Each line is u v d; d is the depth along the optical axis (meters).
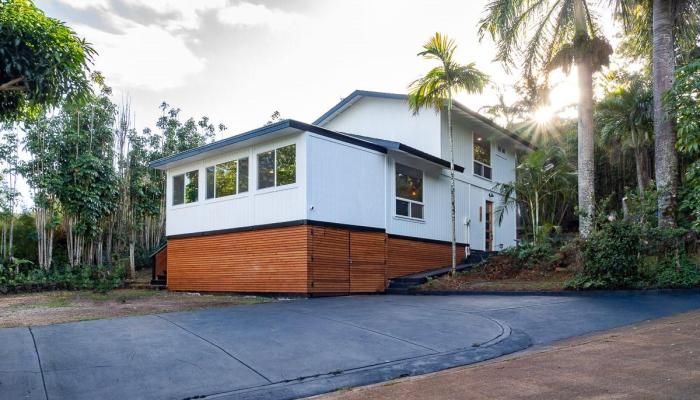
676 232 11.47
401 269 14.73
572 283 11.27
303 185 11.98
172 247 15.84
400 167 15.15
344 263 12.84
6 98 6.88
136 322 7.79
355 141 13.41
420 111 16.95
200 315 8.55
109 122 20.08
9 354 5.75
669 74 13.55
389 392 4.63
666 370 4.72
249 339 6.67
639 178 21.66
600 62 14.87
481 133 19.67
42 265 17.45
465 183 18.34
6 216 17.64
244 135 12.93
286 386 4.91
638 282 11.10
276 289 12.42
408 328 7.41
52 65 6.42
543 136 27.22
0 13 6.23
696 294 10.22
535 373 4.96
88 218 17.77
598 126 23.06
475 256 17.31
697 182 11.50
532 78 16.31
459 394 4.43
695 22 14.53
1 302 12.15
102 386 4.81
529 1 15.58
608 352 5.64
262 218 12.96
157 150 22.81
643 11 15.60
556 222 23.64
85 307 10.50
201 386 4.88
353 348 6.30
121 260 19.41
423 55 14.06
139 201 20.98
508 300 10.22
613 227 11.41
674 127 13.23
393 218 14.63
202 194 14.92
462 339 6.78
